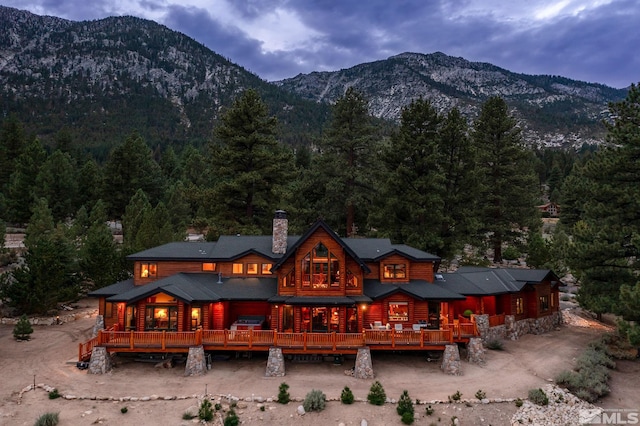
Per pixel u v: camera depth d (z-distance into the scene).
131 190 73.31
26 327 30.97
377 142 53.25
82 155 115.81
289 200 54.91
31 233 49.88
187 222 67.88
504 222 55.44
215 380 24.80
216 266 33.69
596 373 25.94
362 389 23.81
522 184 56.28
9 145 84.50
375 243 35.94
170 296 27.86
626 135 30.30
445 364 26.59
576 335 35.34
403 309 30.77
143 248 43.84
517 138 57.47
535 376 26.06
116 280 40.62
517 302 35.19
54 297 36.28
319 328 29.09
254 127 47.22
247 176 44.69
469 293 32.34
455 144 49.09
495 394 23.50
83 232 55.88
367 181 50.91
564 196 69.88
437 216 45.19
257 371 26.38
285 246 33.50
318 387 24.06
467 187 48.47
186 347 26.05
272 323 29.61
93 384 23.75
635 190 29.58
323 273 29.84
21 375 24.77
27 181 67.88
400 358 29.16
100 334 26.03
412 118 48.91
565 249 32.03
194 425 19.80
